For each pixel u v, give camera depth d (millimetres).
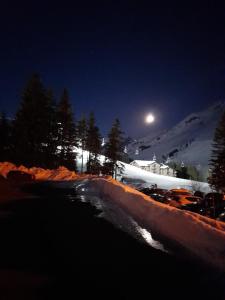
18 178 30781
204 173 151250
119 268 7355
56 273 6949
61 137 55375
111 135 67750
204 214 19438
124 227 11625
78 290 6078
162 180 98312
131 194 17125
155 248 8953
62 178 35188
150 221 12320
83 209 15812
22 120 48156
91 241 9609
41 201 18703
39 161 48906
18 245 9031
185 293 6008
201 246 8609
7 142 52719
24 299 5566
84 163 89062
